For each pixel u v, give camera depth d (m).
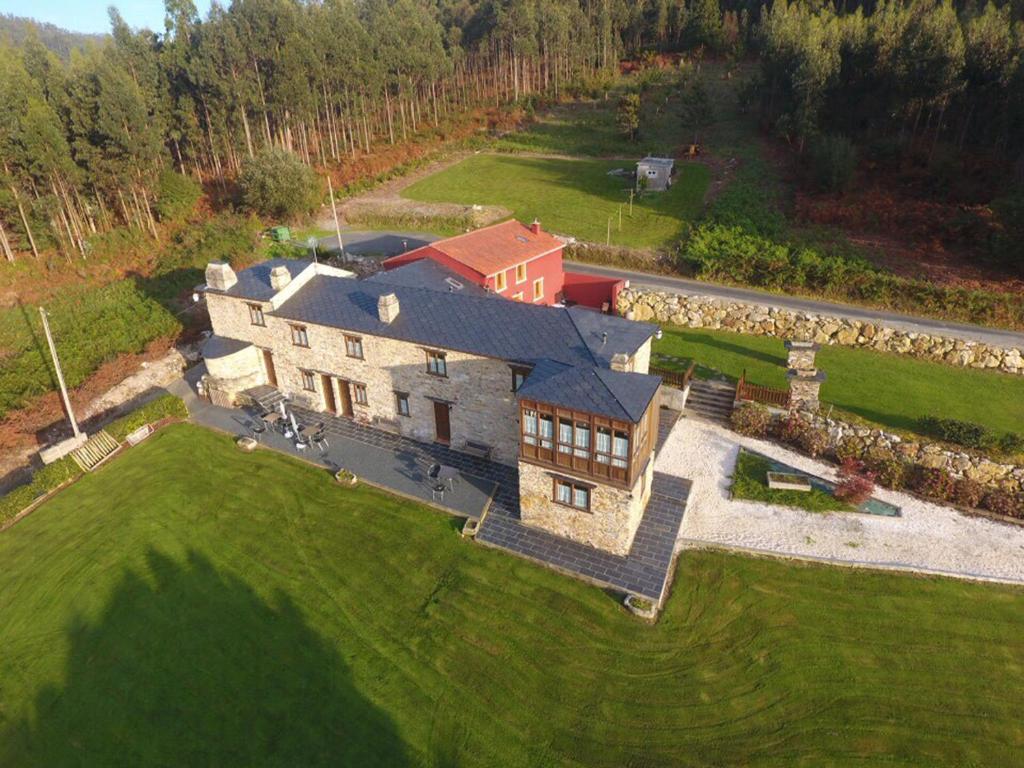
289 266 39.41
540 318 31.03
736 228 55.22
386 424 35.69
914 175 58.47
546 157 86.25
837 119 67.94
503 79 112.12
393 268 44.94
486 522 28.73
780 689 21.41
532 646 23.08
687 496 29.89
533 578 25.89
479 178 79.69
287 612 24.88
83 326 47.25
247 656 23.20
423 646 23.25
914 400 35.66
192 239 62.22
